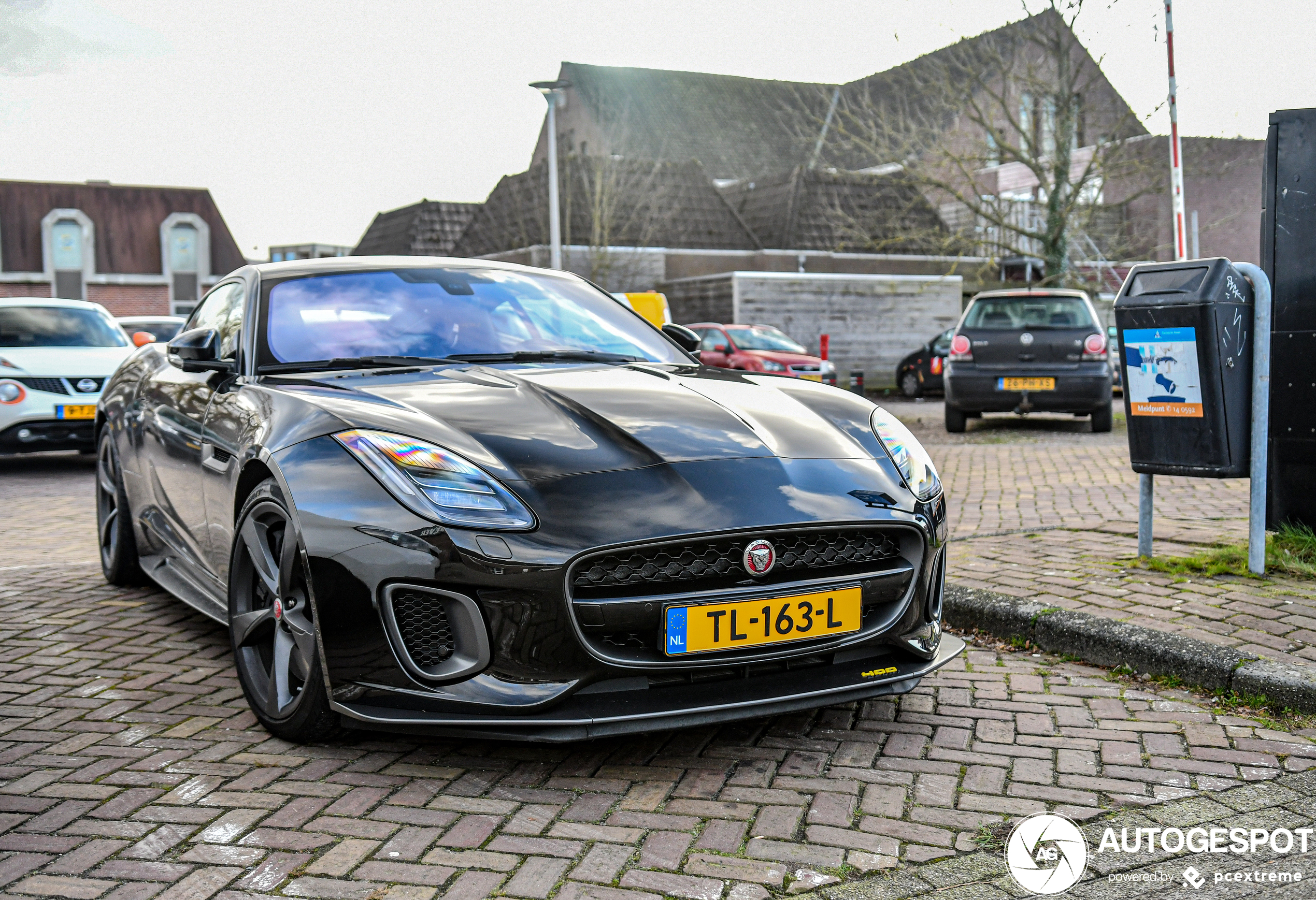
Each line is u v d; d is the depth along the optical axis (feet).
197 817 8.20
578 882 7.22
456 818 8.17
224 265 135.03
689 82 135.33
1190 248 97.04
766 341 56.59
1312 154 14.98
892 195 97.45
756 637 8.77
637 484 8.80
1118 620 12.20
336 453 9.09
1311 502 15.43
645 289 82.43
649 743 9.70
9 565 18.02
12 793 8.68
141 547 15.06
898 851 7.66
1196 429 14.32
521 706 8.27
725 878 7.27
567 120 130.72
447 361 11.57
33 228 127.54
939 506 10.01
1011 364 37.60
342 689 8.79
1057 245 62.75
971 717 10.35
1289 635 11.68
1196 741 9.69
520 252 81.56
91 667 12.08
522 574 8.28
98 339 34.24
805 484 9.20
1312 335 15.11
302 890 7.10
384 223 105.60
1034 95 62.18
